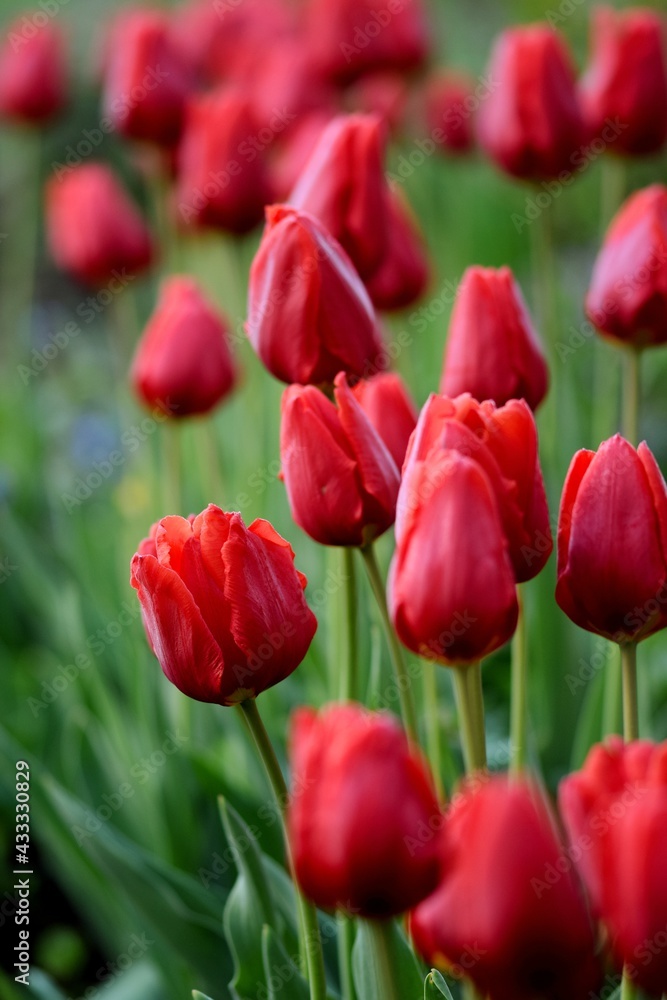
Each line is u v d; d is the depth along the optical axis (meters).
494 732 1.34
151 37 1.58
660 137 1.40
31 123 2.06
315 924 0.95
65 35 3.45
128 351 2.42
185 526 0.92
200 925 1.11
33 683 1.58
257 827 1.17
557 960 0.81
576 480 0.92
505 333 1.03
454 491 0.88
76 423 2.35
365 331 1.02
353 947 1.01
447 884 0.82
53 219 1.97
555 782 1.32
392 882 0.82
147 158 1.71
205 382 1.26
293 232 1.01
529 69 1.26
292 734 0.84
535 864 0.81
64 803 1.12
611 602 0.91
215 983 1.12
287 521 1.50
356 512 0.97
